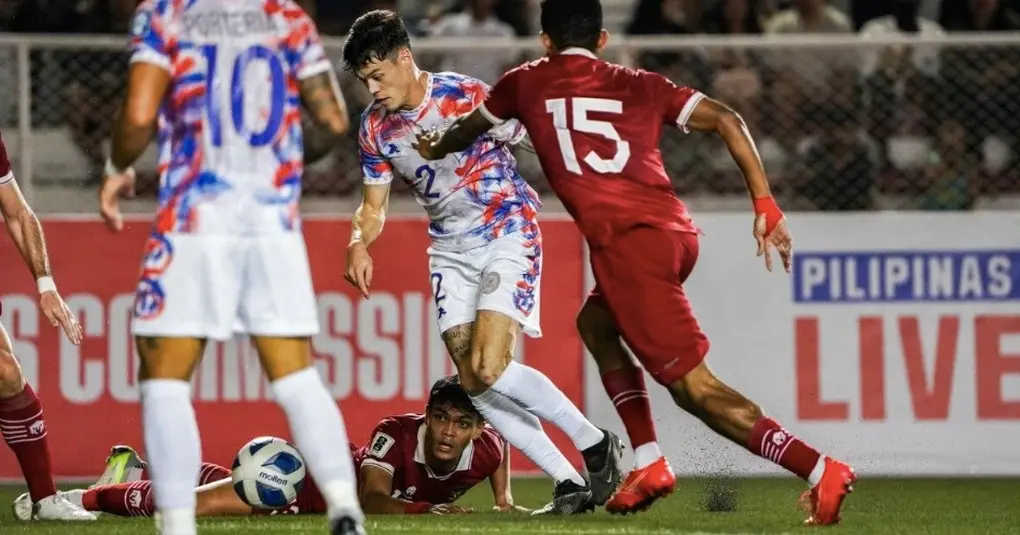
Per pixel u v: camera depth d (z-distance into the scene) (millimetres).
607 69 18062
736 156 17641
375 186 20422
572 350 29484
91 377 29109
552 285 29547
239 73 13656
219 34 13664
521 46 29984
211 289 13438
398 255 29438
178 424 13602
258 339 13906
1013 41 30625
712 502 21703
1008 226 29938
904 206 31281
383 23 19281
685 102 17734
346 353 29328
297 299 13758
